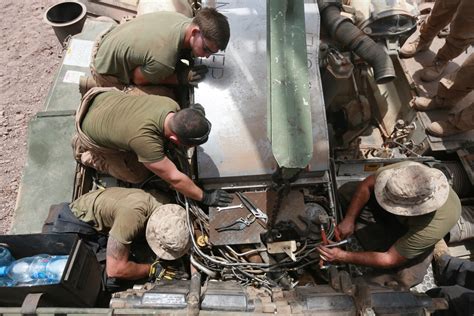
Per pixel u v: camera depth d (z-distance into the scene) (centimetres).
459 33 355
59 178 329
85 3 448
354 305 208
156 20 283
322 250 260
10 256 258
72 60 395
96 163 297
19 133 495
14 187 462
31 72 538
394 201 264
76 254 243
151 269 280
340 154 378
